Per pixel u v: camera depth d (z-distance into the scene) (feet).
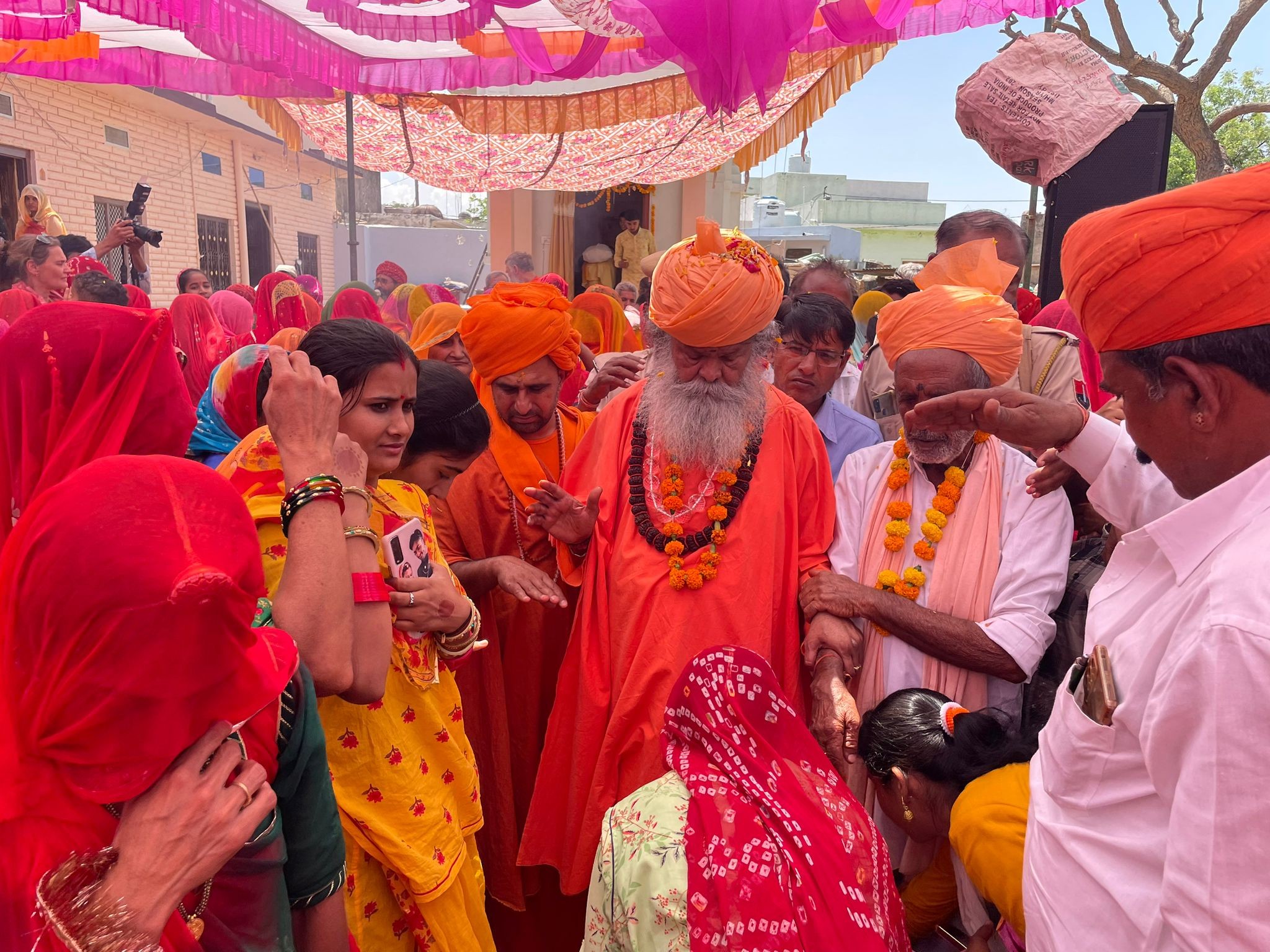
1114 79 8.21
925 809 5.66
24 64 19.67
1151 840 3.62
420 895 5.10
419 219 66.23
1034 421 5.21
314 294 31.22
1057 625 6.81
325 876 3.59
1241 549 3.20
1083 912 3.86
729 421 7.03
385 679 4.66
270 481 4.76
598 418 7.92
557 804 7.32
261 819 2.84
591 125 22.40
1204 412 3.34
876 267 41.29
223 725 2.84
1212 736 3.05
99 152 33.81
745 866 4.27
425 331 12.01
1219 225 3.16
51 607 2.45
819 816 4.59
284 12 15.28
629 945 4.47
